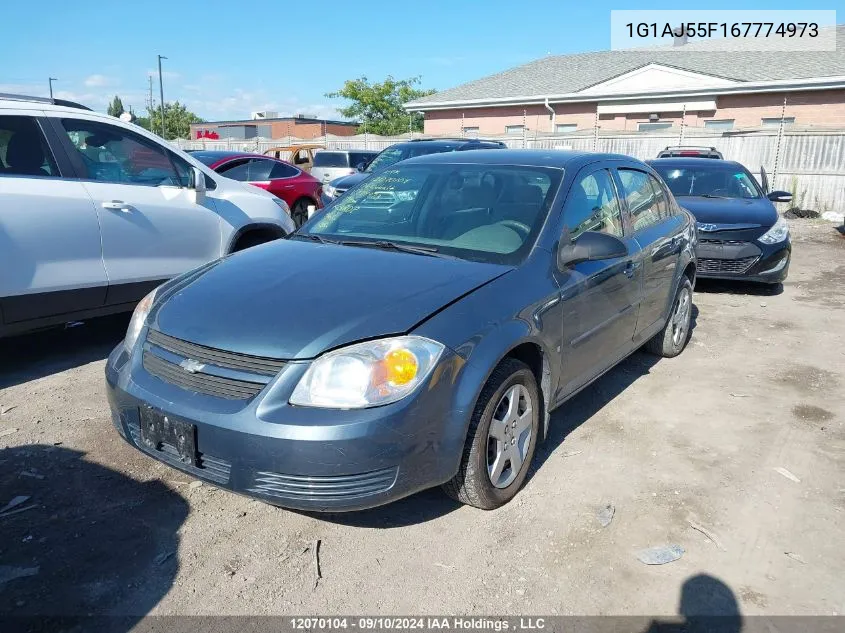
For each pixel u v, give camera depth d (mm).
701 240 8016
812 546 3068
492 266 3395
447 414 2803
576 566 2879
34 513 3119
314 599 2645
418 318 2855
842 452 3994
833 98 21297
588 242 3549
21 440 3812
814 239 13602
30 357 5176
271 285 3191
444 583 2756
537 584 2766
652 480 3600
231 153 12227
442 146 12102
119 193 5008
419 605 2631
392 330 2775
